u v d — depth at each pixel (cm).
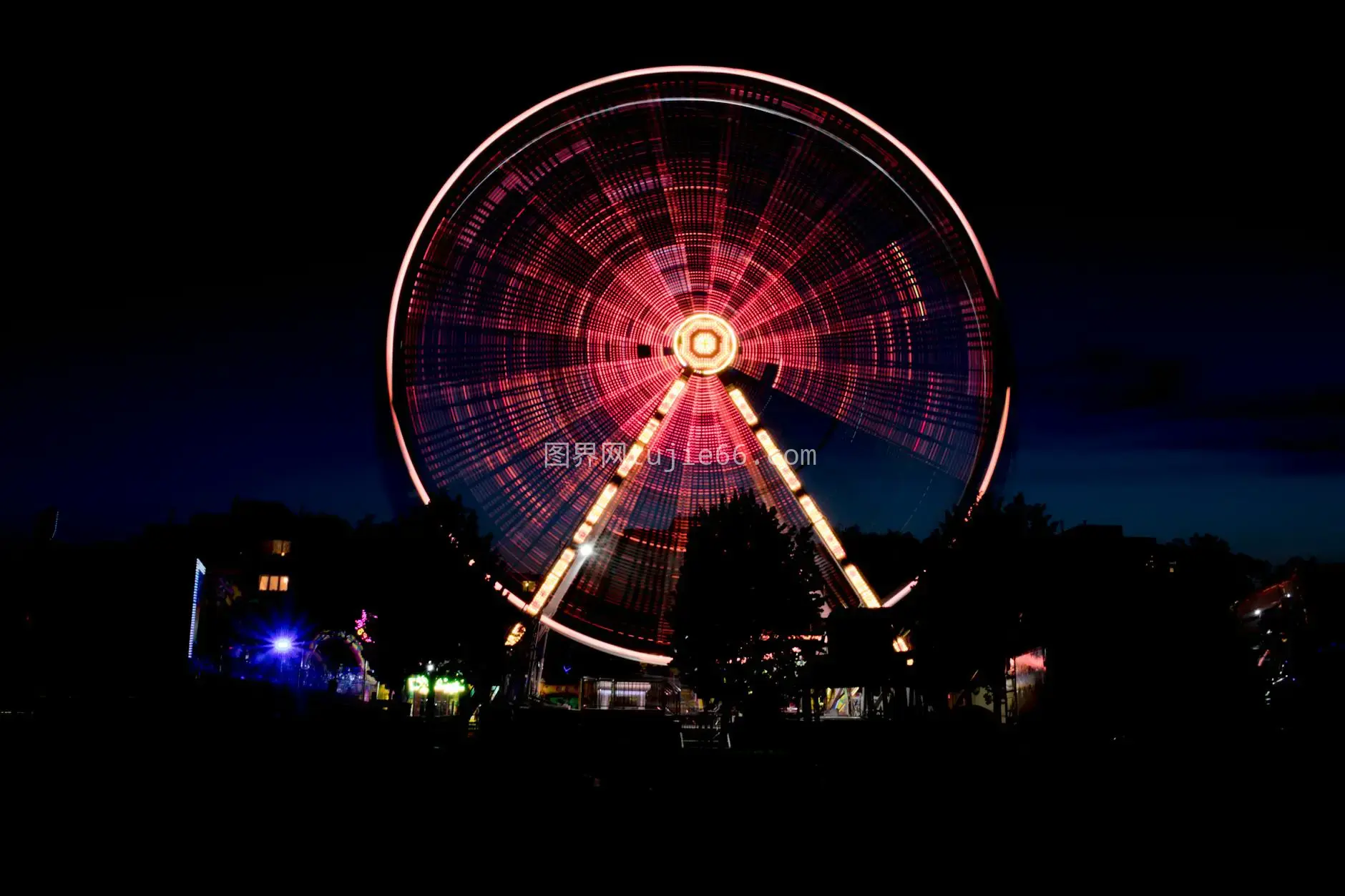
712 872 876
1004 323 2845
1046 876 838
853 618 3309
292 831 1081
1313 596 2555
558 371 3000
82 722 1745
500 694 3694
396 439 2712
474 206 2942
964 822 1148
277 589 5281
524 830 1120
